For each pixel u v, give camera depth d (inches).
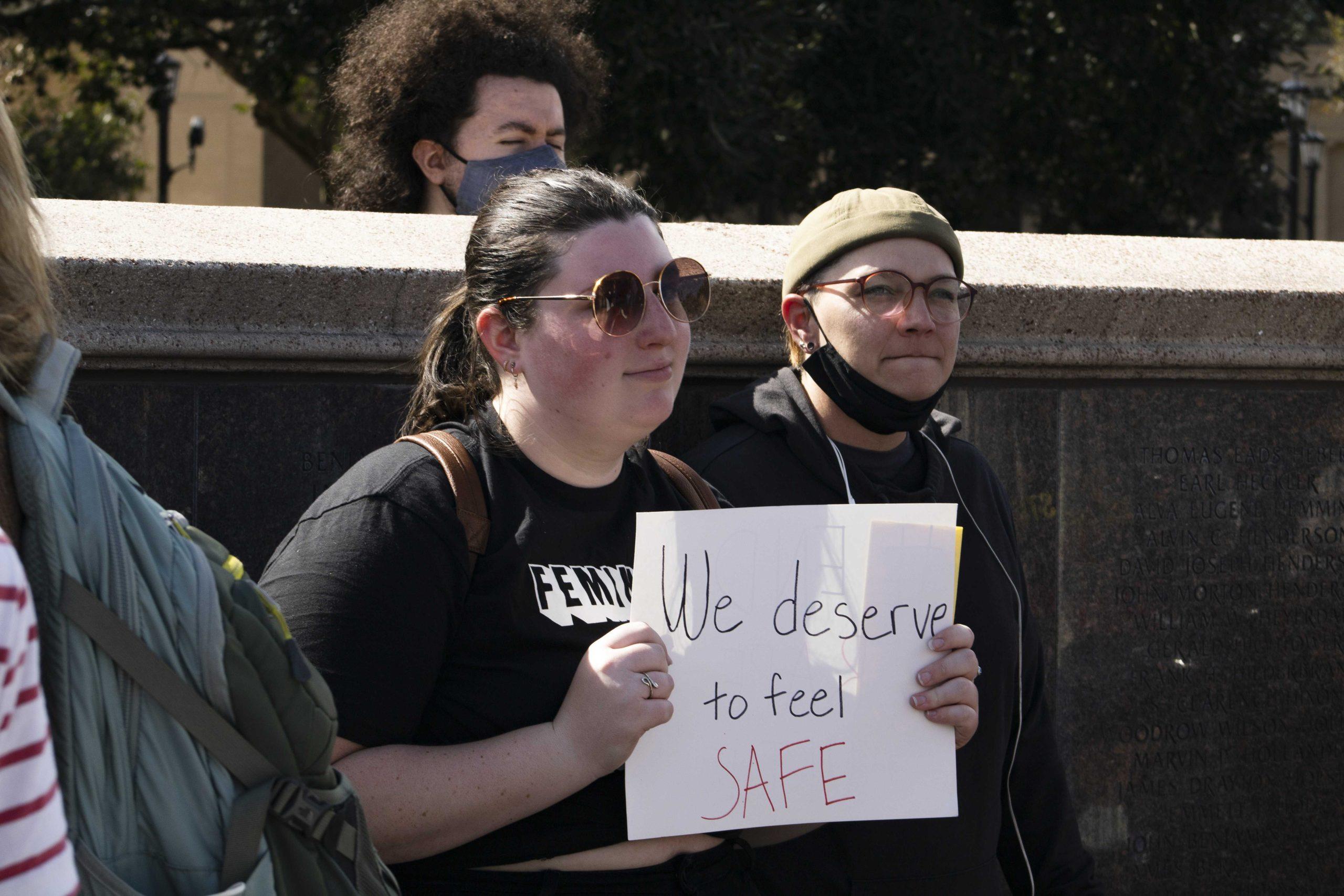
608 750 63.9
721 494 89.4
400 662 63.9
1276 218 528.1
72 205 94.4
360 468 69.1
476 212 129.2
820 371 94.4
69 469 46.7
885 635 73.9
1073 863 97.9
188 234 92.4
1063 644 118.3
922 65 422.3
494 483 68.6
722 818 69.5
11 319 46.0
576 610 68.9
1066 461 118.3
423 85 134.6
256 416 93.7
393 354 94.8
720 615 70.7
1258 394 124.6
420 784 63.1
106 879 45.6
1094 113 475.8
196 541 52.2
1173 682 122.0
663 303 69.0
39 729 37.7
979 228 466.0
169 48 478.3
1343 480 127.9
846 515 73.5
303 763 51.4
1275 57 499.5
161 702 47.3
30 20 454.3
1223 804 123.7
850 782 72.5
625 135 382.6
